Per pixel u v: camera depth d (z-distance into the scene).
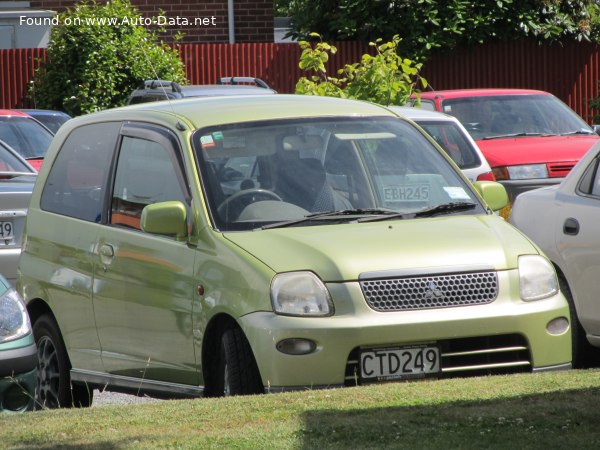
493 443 17.47
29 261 30.58
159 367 25.88
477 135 57.03
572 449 17.03
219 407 20.94
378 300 23.05
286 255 23.39
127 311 26.66
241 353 23.44
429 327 23.00
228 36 97.62
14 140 63.09
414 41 90.44
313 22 92.88
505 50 92.69
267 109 27.53
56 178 30.58
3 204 34.88
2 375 24.80
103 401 32.56
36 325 30.45
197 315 24.38
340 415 19.64
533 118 58.00
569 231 30.28
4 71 90.19
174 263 25.25
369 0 90.50
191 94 63.81
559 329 24.25
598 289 29.41
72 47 86.12
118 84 86.50
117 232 27.30
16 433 20.06
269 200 25.42
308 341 22.59
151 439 18.69
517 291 23.94
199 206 25.09
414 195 26.56
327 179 26.16
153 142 27.22
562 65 93.38
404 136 27.83
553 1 92.06
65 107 86.19
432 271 23.42
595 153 30.69
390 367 22.94
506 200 27.73
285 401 21.05
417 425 18.69
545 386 21.56
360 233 24.36
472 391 21.27
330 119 27.53
